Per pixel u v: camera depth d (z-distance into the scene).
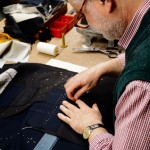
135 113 0.56
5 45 1.15
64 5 1.42
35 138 0.78
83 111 0.84
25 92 0.94
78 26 1.20
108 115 0.85
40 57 1.15
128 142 0.57
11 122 0.84
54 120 0.83
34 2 1.38
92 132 0.75
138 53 0.57
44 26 1.26
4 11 1.35
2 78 0.97
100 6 0.63
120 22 0.65
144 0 0.61
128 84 0.56
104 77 0.98
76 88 0.92
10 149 0.76
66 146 0.75
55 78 1.00
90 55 1.15
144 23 0.61
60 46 1.21
